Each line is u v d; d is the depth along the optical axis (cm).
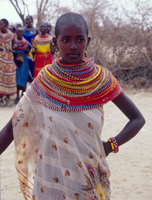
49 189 154
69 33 145
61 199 155
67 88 152
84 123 152
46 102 153
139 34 884
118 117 593
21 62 738
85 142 153
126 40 897
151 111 629
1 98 733
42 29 729
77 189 151
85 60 163
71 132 150
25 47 743
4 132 166
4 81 708
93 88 154
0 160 389
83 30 147
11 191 309
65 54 150
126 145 430
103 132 490
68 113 151
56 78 152
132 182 317
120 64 930
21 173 177
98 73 157
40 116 156
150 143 434
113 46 912
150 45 885
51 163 153
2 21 687
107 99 159
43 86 155
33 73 809
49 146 152
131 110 168
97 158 155
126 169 350
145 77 914
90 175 154
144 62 905
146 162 368
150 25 877
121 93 166
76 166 150
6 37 692
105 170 160
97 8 905
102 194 158
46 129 152
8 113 653
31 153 171
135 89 899
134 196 288
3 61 695
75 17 148
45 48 731
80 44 148
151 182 316
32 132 163
